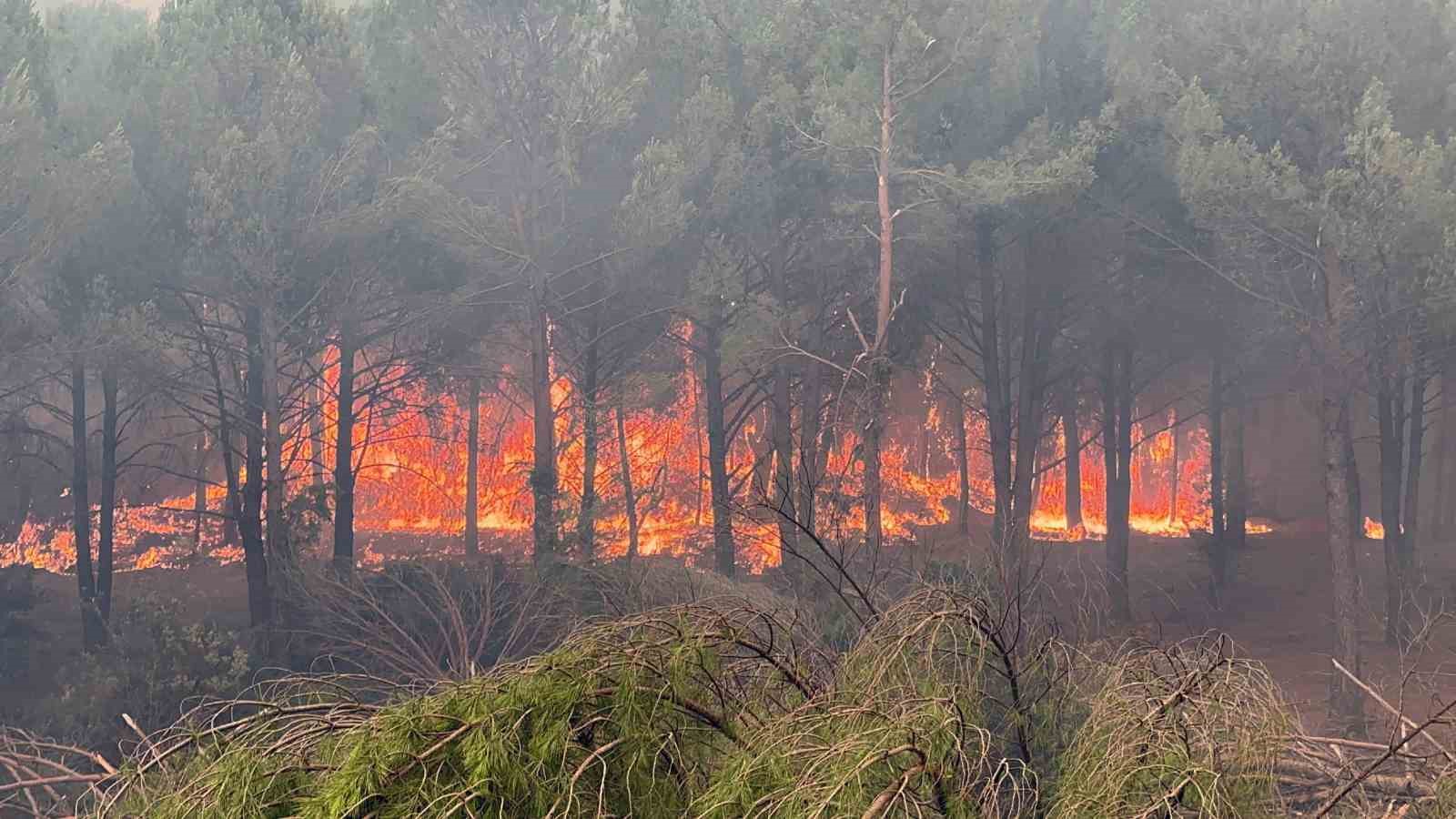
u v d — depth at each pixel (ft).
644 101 77.10
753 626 13.85
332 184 72.33
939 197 70.59
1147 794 11.34
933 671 12.92
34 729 45.32
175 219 71.31
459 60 71.67
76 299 69.15
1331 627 78.48
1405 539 82.58
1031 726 13.85
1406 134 58.34
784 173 75.87
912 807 10.40
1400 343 58.59
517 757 9.86
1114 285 84.99
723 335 77.46
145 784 11.16
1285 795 15.80
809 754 10.66
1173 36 63.36
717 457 80.38
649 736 10.68
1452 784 13.62
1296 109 58.59
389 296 81.41
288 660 52.19
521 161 75.66
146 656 49.44
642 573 35.29
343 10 90.74
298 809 10.16
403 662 43.34
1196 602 88.28
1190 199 57.57
